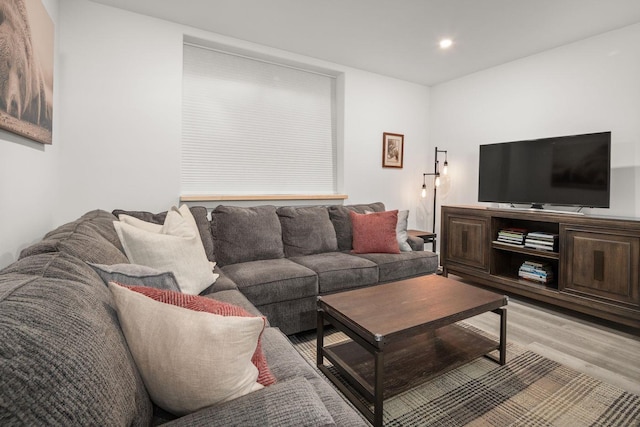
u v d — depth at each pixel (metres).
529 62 3.46
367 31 2.95
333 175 3.97
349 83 3.83
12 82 1.35
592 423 1.48
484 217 3.36
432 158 4.52
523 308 2.93
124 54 2.61
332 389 1.01
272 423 0.65
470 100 4.03
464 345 1.95
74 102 2.44
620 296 2.40
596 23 2.75
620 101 2.83
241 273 2.26
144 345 0.76
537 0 2.42
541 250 2.94
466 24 2.81
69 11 2.40
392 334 1.45
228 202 3.21
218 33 3.01
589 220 2.56
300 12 2.64
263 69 3.47
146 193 2.74
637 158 2.74
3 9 1.26
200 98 3.16
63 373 0.52
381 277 2.73
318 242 3.03
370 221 3.10
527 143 3.23
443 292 2.00
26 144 1.66
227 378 0.76
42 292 0.67
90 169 2.52
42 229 1.97
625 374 1.87
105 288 0.93
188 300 0.87
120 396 0.63
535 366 1.95
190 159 3.13
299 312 2.31
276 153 3.58
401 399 1.66
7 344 0.49
